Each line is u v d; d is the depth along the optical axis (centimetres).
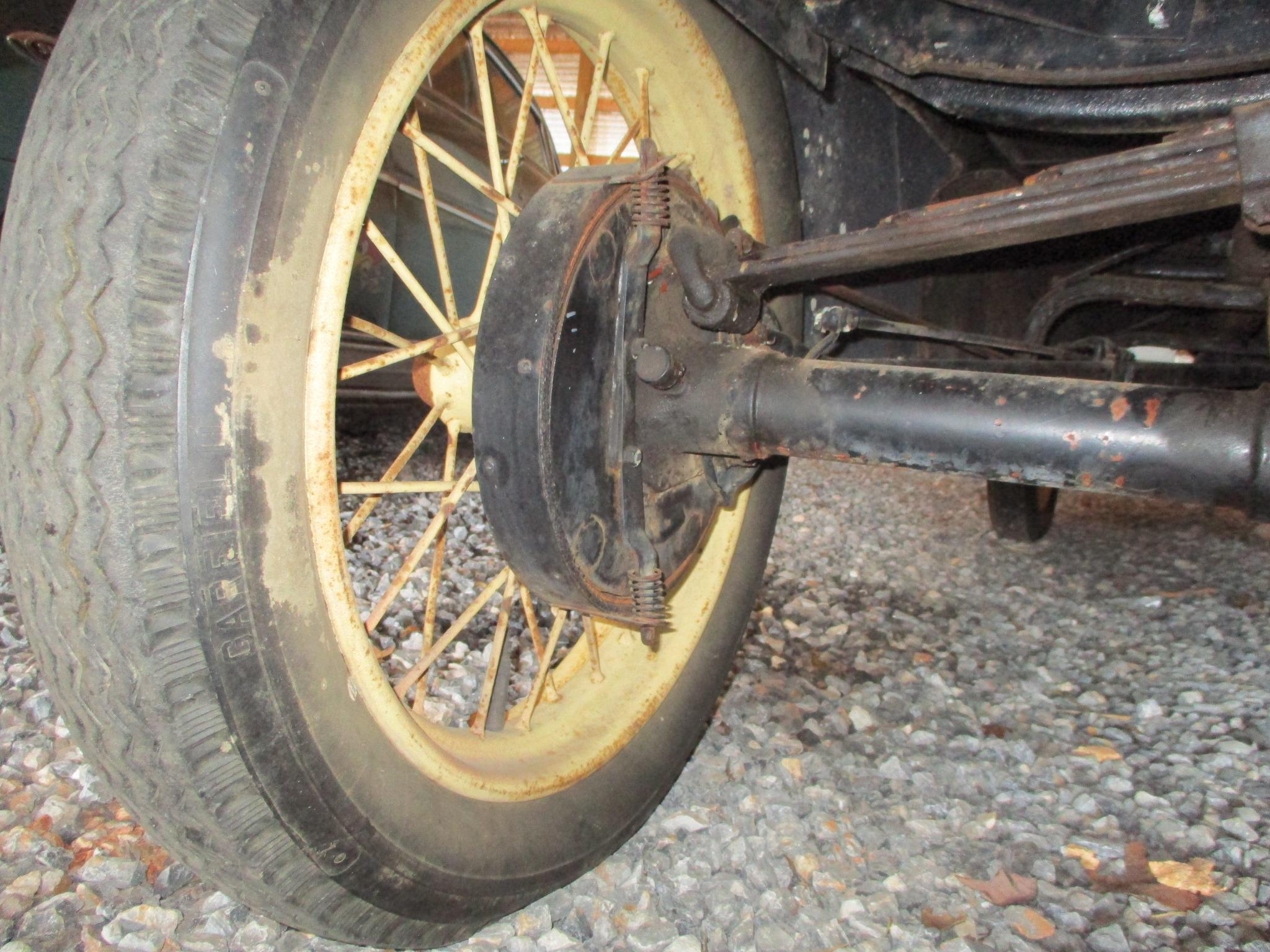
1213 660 224
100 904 119
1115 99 140
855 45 132
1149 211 93
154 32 77
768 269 113
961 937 124
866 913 128
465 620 120
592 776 127
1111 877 141
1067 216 95
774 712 185
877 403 99
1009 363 179
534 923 120
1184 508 386
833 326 137
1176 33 114
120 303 74
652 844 139
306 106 79
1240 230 135
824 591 267
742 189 143
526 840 113
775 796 154
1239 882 138
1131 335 255
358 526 106
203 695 79
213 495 77
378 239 99
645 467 109
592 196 98
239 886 89
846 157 172
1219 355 257
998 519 319
